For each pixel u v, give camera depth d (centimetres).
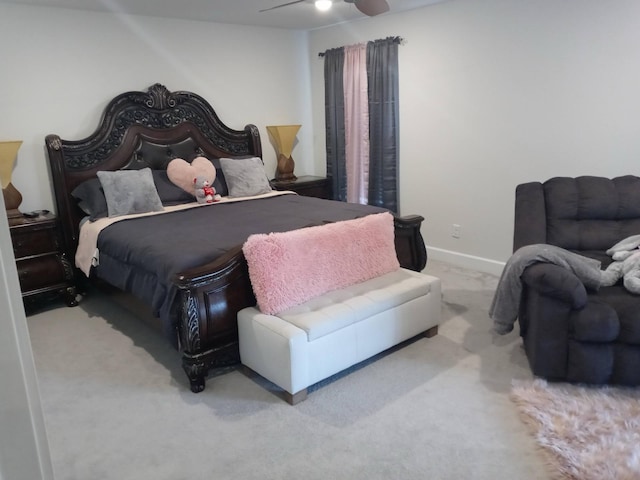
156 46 459
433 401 253
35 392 51
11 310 46
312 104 575
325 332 258
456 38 422
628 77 337
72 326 363
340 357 269
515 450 215
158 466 214
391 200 499
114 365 304
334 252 297
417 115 467
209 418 246
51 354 319
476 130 426
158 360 309
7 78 392
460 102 432
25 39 395
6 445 47
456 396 256
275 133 532
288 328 252
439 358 295
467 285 410
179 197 433
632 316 238
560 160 381
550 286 243
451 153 448
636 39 329
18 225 374
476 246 448
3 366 46
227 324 278
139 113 448
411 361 293
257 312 273
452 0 416
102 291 402
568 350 250
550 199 327
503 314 275
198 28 480
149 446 227
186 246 299
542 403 241
